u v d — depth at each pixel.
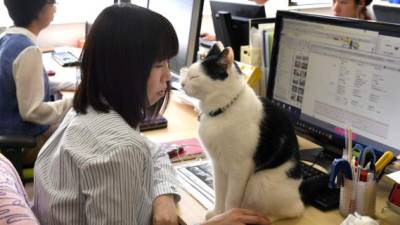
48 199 0.89
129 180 0.80
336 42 1.18
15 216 0.67
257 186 0.99
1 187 0.75
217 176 1.03
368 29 1.08
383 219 1.00
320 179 1.10
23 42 1.79
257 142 0.95
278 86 1.44
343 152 1.16
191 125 1.62
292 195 1.00
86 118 0.87
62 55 2.71
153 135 1.51
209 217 1.02
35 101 1.79
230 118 0.95
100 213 0.79
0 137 1.59
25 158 1.82
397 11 2.03
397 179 0.96
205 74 0.97
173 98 1.87
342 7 2.23
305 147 1.40
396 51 1.03
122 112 0.87
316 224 0.99
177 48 0.92
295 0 3.99
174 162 1.31
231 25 2.00
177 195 1.07
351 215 0.93
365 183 0.98
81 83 0.90
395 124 1.06
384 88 1.07
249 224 0.94
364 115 1.14
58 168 0.88
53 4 1.93
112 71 0.84
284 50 1.38
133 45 0.83
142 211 0.90
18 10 1.85
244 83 1.01
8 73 1.79
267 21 1.76
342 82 1.19
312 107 1.31
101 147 0.80
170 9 1.97
